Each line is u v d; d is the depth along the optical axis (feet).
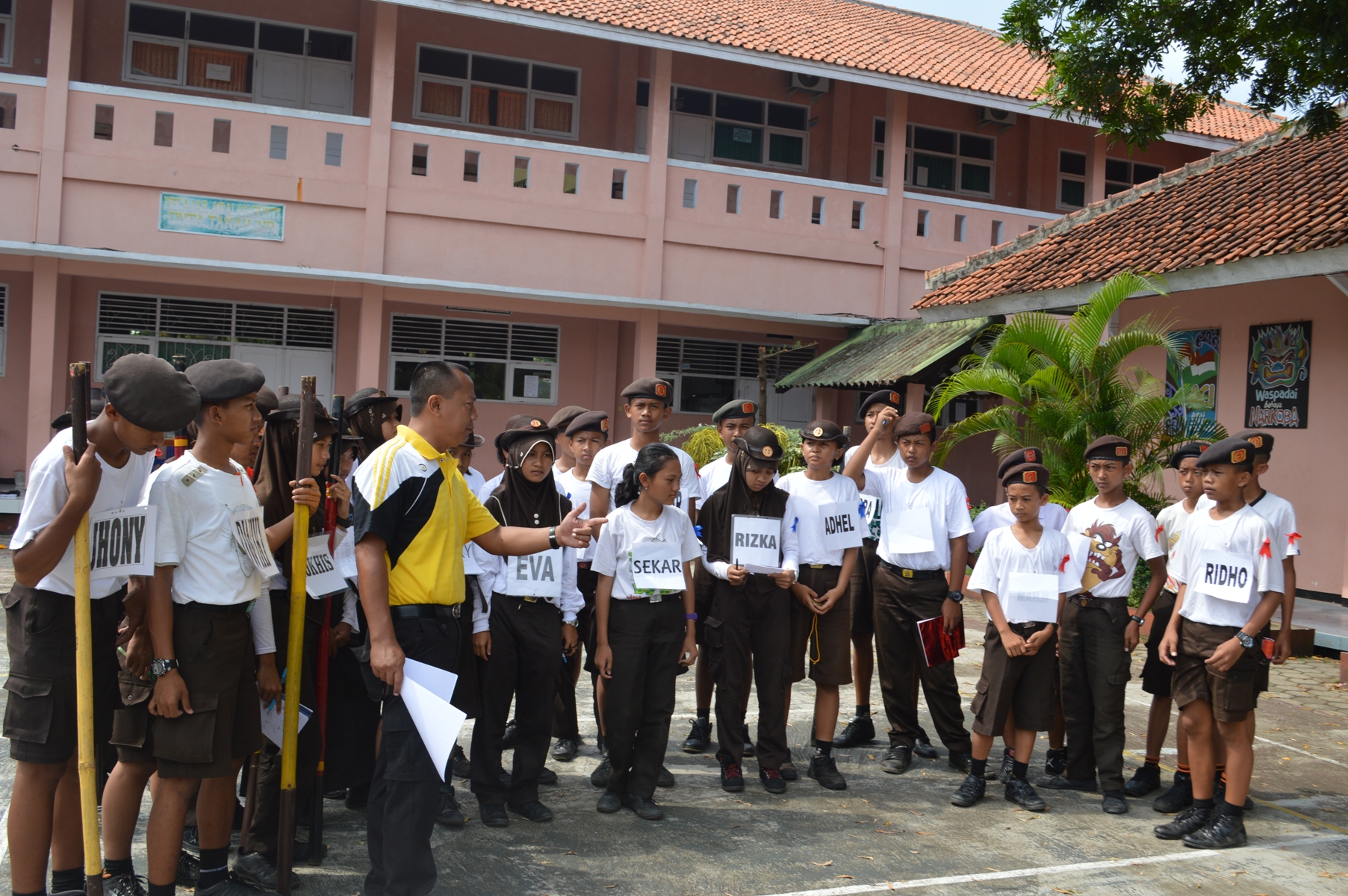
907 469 19.75
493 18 47.73
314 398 12.42
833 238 55.52
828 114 61.46
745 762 19.54
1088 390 33.78
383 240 47.91
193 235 45.42
